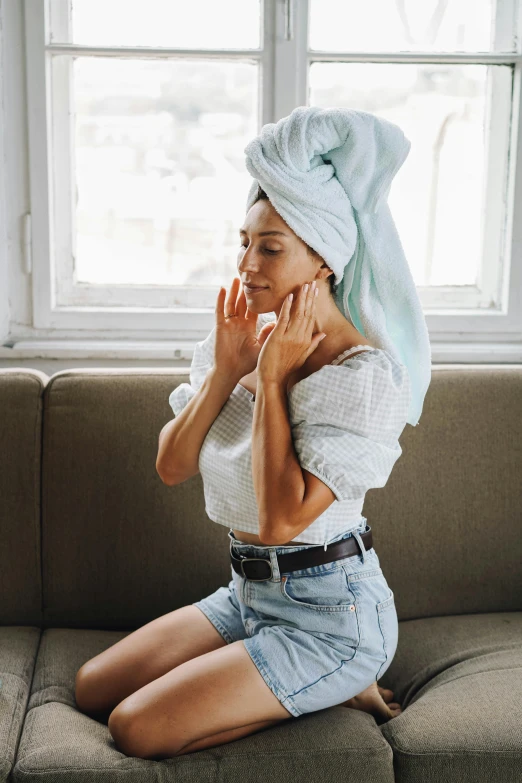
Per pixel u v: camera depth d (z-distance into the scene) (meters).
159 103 1.97
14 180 1.92
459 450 1.68
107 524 1.63
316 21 1.96
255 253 1.27
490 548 1.67
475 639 1.54
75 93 1.96
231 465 1.33
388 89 2.00
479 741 1.20
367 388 1.22
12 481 1.62
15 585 1.61
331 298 1.34
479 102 2.03
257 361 1.39
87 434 1.64
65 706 1.35
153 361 1.98
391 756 1.19
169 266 2.05
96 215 2.02
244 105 1.98
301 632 1.29
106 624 1.64
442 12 1.98
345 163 1.26
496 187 2.05
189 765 1.16
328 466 1.20
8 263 1.95
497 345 2.03
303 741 1.19
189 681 1.22
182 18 1.94
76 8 1.92
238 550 1.37
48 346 1.94
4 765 1.16
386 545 1.65
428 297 2.09
